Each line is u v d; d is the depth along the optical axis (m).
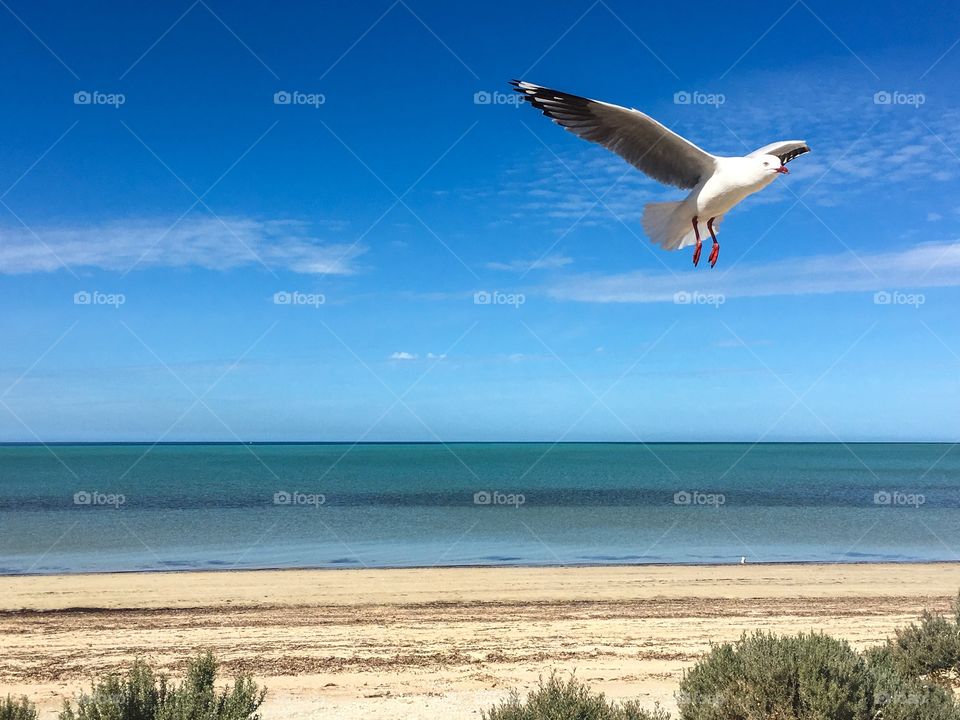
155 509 49.09
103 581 23.03
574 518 45.00
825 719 8.19
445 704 10.84
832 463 129.75
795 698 8.49
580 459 147.75
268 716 10.33
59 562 28.33
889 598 20.42
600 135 7.56
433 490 66.75
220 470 100.00
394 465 118.00
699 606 19.19
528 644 14.75
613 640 15.09
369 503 54.47
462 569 25.83
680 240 7.50
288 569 26.11
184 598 20.31
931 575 24.61
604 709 8.75
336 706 10.76
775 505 53.41
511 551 31.83
